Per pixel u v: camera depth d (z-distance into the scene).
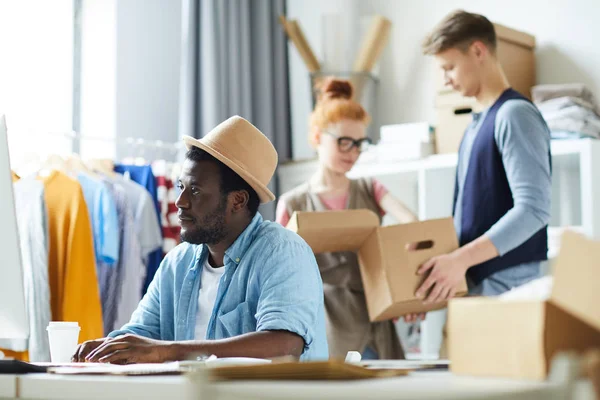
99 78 3.94
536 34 3.47
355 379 0.83
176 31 4.16
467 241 2.43
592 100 3.00
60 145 3.81
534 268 2.36
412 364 1.23
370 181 2.77
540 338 0.79
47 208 3.00
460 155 2.51
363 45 3.88
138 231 3.23
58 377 1.01
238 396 0.69
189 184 1.78
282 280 1.67
